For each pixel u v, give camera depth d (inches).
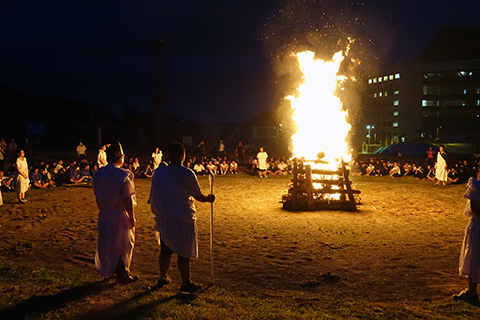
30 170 661.3
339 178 488.4
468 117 2790.4
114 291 193.6
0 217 410.6
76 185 692.7
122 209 203.5
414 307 184.4
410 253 289.3
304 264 262.5
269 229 369.4
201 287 205.6
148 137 1941.4
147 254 281.7
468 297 191.5
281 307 181.5
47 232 347.9
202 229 368.8
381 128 3046.3
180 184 189.5
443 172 714.8
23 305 174.7
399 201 543.2
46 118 1846.7
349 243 318.3
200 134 2625.5
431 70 2817.4
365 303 189.8
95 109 1886.1
